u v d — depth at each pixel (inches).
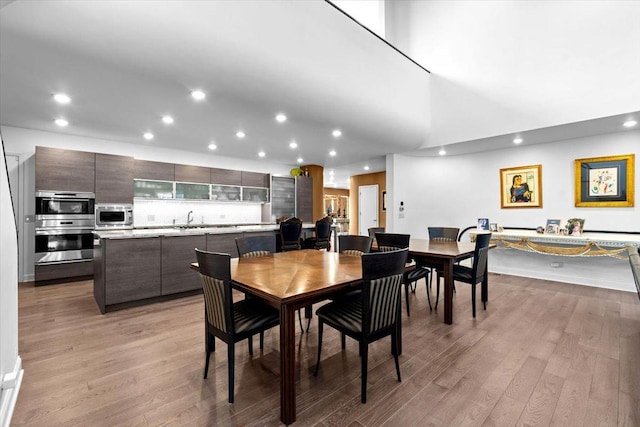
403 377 76.0
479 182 220.1
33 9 71.9
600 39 137.3
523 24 159.5
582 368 79.9
